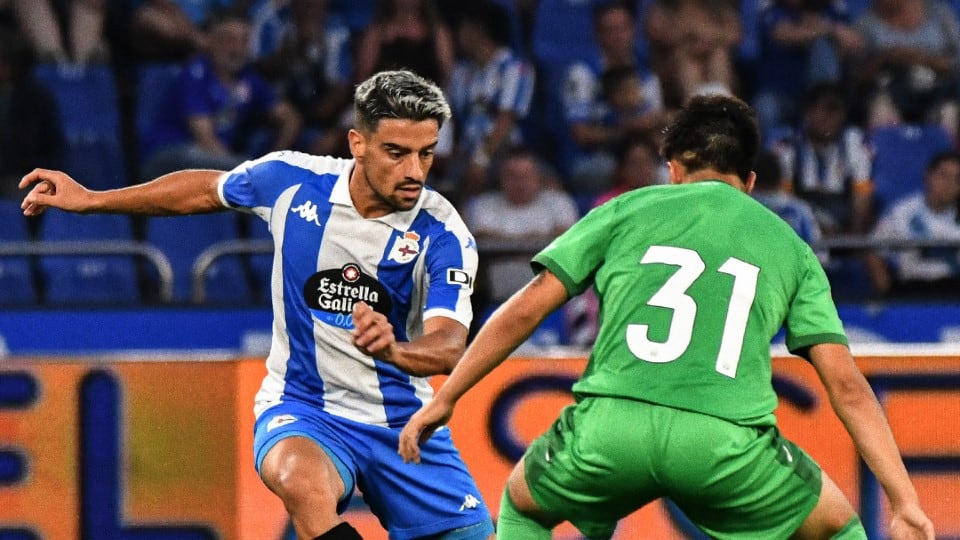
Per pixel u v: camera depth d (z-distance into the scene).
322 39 33.84
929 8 35.47
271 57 33.62
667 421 12.14
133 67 34.22
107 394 19.12
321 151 33.06
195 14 34.62
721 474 12.18
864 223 31.94
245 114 33.16
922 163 33.47
